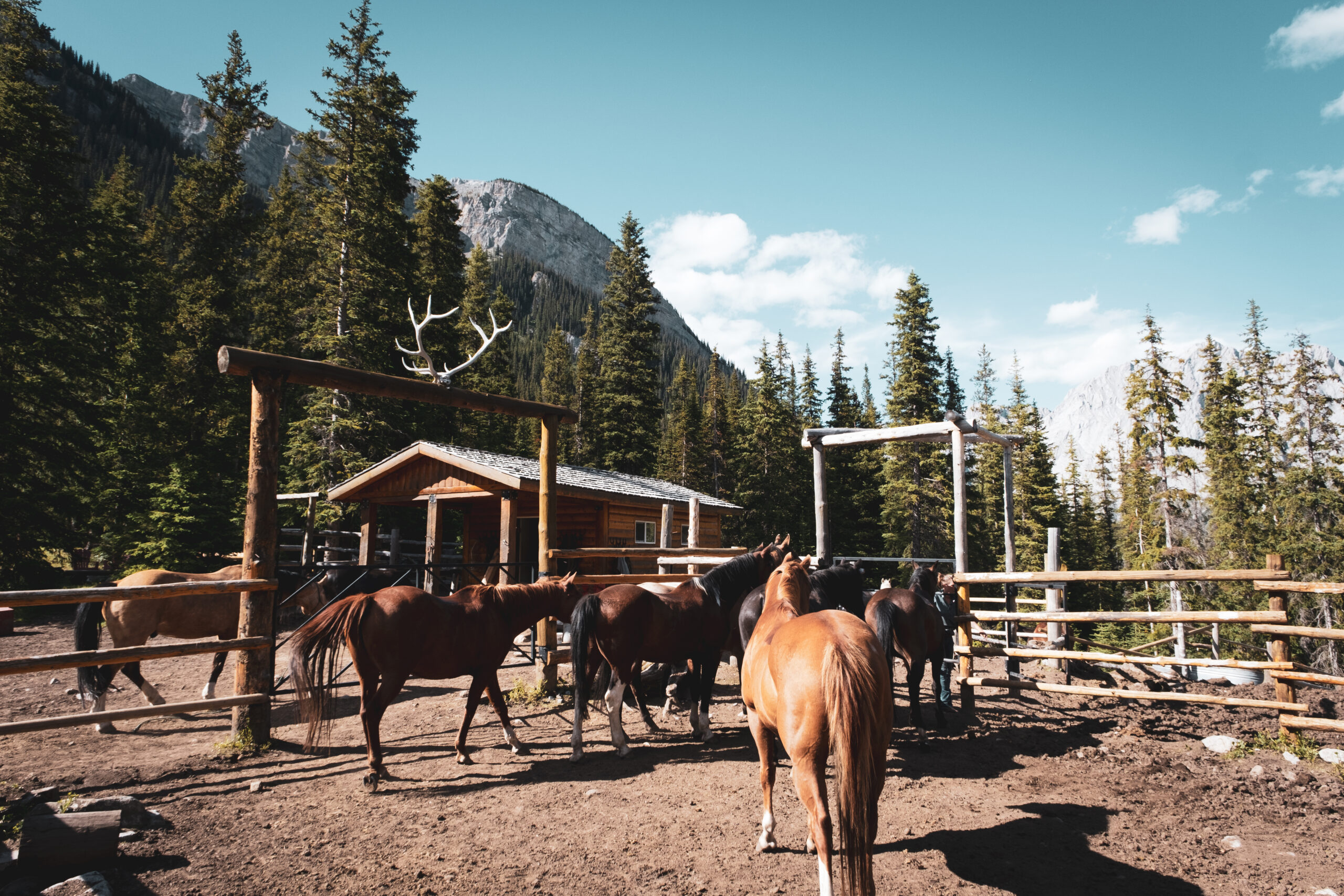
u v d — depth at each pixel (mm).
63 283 17641
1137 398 30969
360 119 23891
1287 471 28469
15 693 8641
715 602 7246
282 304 29219
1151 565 29812
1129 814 5023
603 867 4105
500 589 6449
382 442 22391
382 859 4180
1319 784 5551
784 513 38844
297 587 9352
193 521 16969
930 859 4230
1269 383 31094
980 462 41875
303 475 22000
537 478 14789
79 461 17062
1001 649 8242
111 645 12086
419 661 5734
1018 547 38719
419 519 24391
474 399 8320
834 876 3902
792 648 3453
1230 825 4816
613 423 38156
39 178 17922
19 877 3613
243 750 6102
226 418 24328
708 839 4520
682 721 7887
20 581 16375
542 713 7949
